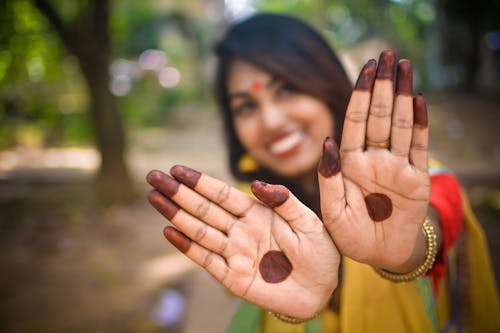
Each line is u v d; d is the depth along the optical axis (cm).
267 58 135
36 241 461
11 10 573
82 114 927
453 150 873
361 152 89
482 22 1798
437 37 1941
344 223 89
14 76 669
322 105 139
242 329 139
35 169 764
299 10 1603
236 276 91
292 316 92
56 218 521
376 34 1803
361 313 125
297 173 143
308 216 91
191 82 1817
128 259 420
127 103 997
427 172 87
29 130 961
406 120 86
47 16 541
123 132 592
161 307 335
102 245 452
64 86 931
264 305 92
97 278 383
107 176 586
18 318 324
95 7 559
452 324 134
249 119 145
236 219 92
